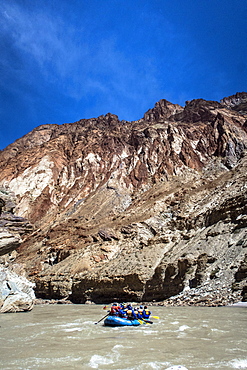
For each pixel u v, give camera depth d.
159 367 10.21
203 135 129.75
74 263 69.44
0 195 36.00
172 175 110.81
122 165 128.12
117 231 80.31
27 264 85.25
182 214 71.56
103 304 53.44
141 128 165.00
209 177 98.25
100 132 172.50
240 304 30.50
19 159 150.25
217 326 18.84
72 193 126.81
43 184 131.38
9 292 34.34
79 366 10.61
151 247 61.34
